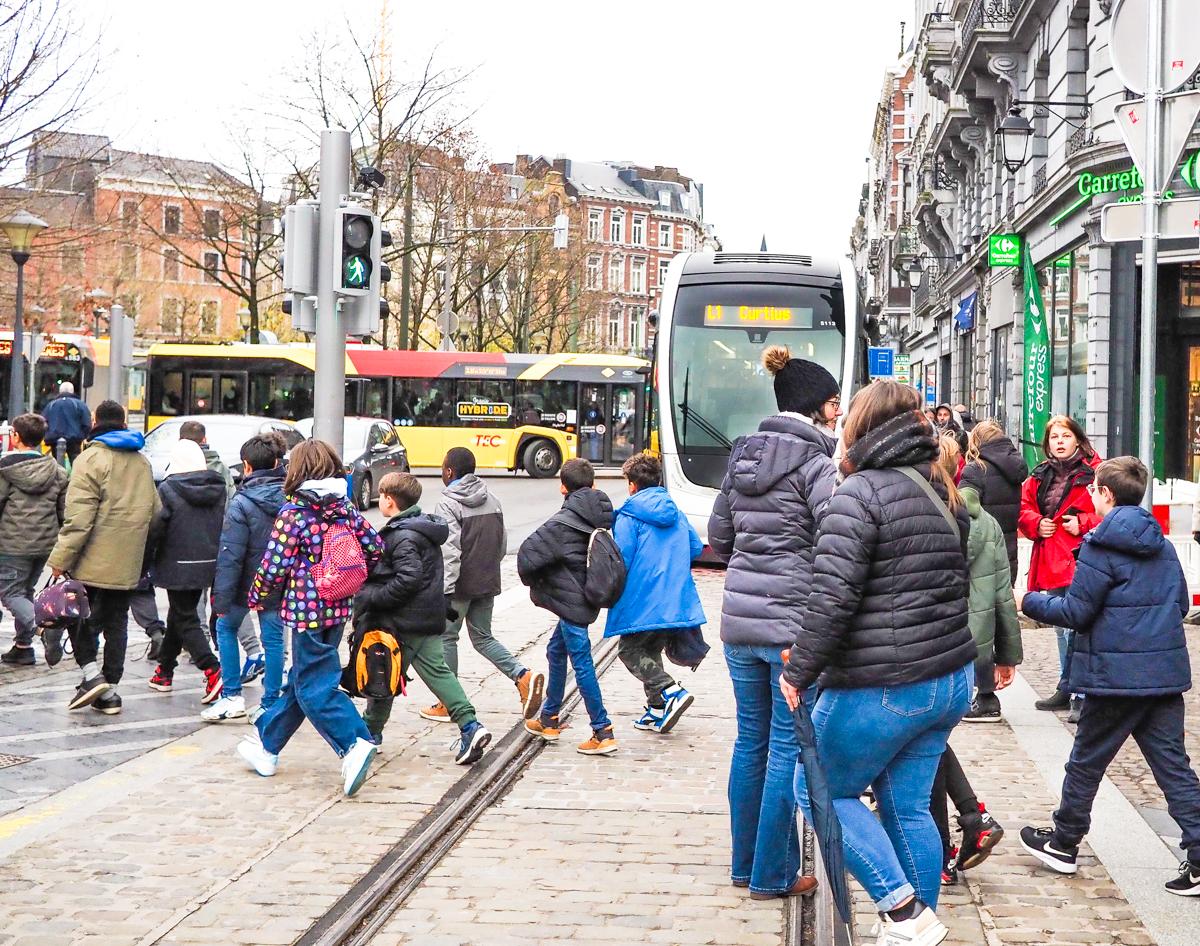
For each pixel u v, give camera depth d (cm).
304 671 686
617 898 531
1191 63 697
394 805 661
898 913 434
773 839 527
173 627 934
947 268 4181
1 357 3531
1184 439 2177
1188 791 541
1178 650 546
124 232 3334
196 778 710
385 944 479
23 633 1030
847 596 429
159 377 3384
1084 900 532
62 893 528
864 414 448
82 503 843
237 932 487
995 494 989
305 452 695
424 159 4100
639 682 995
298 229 1071
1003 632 747
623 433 3609
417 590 710
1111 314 2192
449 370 3566
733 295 1730
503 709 891
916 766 456
